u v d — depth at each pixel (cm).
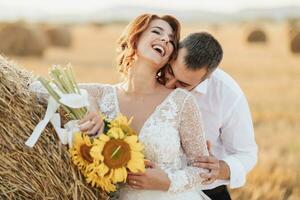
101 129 455
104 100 490
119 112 480
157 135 466
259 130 1377
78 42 4800
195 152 480
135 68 480
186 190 470
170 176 462
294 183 904
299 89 2192
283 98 1945
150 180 455
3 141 419
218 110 545
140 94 481
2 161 416
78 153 440
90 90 498
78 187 443
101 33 6366
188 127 476
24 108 436
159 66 477
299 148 1180
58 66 468
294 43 3791
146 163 457
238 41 5294
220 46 476
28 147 427
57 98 449
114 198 475
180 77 477
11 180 418
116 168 437
